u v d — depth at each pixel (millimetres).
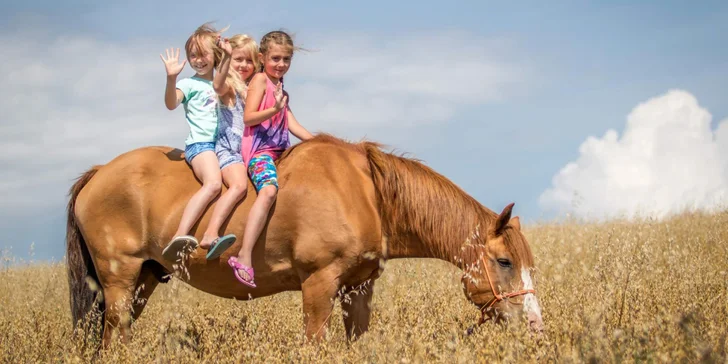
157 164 5836
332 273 5250
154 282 6164
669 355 3760
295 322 5922
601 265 5559
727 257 7656
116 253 5730
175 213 5539
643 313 4992
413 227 5730
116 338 5414
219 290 5691
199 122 5598
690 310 4434
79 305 6035
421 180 5734
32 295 8055
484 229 5637
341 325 6055
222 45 5344
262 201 5254
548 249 8656
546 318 5348
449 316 5578
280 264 5426
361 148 5781
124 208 5723
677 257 6520
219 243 5133
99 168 6168
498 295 5488
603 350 3783
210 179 5418
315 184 5312
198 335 5496
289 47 5684
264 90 5562
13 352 5293
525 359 4109
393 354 4035
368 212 5395
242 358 4609
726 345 4105
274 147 5648
